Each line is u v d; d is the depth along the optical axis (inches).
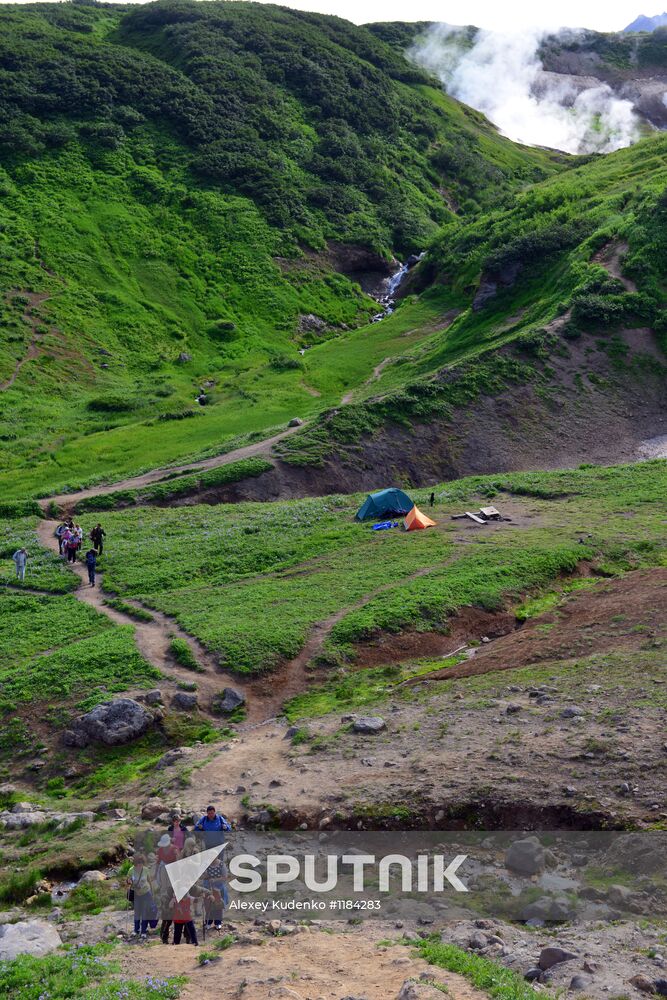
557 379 3026.6
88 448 3110.2
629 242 3516.2
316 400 3533.5
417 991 496.4
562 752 826.2
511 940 598.5
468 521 1948.8
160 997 524.1
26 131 5551.2
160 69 6318.9
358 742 973.2
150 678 1283.2
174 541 1983.3
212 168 5679.1
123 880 786.8
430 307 4574.3
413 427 2783.0
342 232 5561.0
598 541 1729.8
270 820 825.5
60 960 599.2
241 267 5118.1
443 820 773.3
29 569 1854.1
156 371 4264.3
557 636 1227.2
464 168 6742.1
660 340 3164.4
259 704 1243.2
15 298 4466.0
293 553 1846.7
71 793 1067.3
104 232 5123.0
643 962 542.6
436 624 1409.9
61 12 7426.2
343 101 6673.2
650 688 945.5
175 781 969.5
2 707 1246.9
